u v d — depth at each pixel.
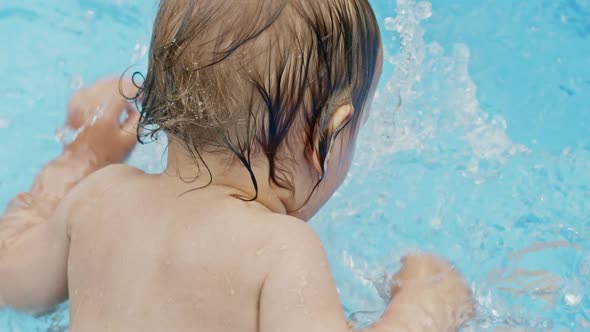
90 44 2.01
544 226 1.59
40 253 1.29
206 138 1.14
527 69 2.05
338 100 1.16
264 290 1.09
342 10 1.15
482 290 1.39
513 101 1.99
